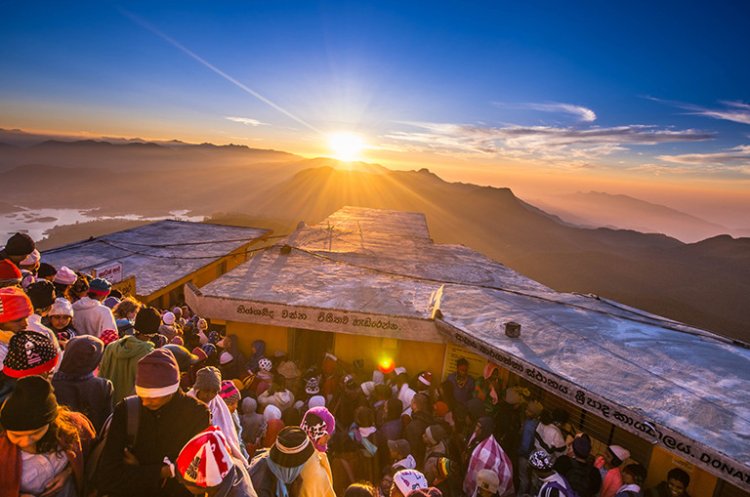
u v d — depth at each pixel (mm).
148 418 2635
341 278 11375
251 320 9172
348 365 9312
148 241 19969
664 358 7465
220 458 2295
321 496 3115
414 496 3424
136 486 2490
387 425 6562
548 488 4863
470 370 9164
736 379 6781
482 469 5598
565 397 6453
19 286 5094
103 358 4219
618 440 6762
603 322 9281
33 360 2721
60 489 2432
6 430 2250
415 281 11688
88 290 5996
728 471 4785
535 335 8234
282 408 7184
